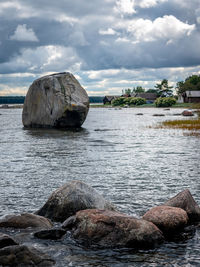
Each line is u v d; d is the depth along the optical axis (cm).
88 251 739
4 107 15625
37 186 1323
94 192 982
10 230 848
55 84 3812
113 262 690
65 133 3419
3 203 1098
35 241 788
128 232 771
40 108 3919
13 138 2998
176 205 942
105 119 6022
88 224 802
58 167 1708
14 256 662
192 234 840
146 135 3253
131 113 8550
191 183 1365
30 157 2017
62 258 705
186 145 2531
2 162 1853
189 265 679
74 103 3769
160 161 1875
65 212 930
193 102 14025
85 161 1881
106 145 2547
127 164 1786
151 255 723
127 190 1256
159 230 801
